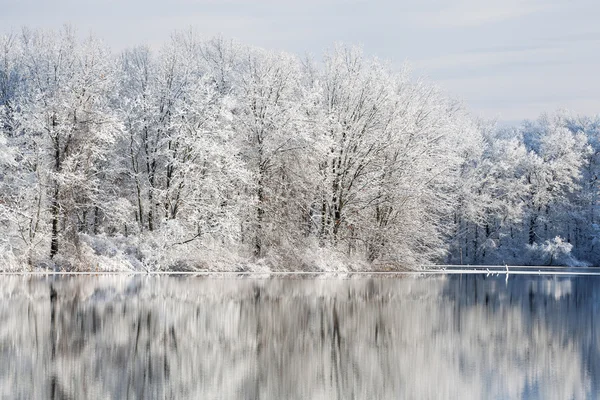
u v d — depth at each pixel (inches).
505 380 658.8
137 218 2151.8
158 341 816.3
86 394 558.3
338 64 2395.4
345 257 2336.4
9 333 839.1
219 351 766.5
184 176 2069.4
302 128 2204.7
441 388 620.1
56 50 2130.9
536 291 1747.0
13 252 1850.4
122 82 2345.0
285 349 791.7
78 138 1943.9
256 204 2182.6
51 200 1887.3
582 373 697.6
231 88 2358.5
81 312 1037.2
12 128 1993.1
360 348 812.6
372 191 2362.2
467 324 1040.8
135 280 1669.5
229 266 2123.5
